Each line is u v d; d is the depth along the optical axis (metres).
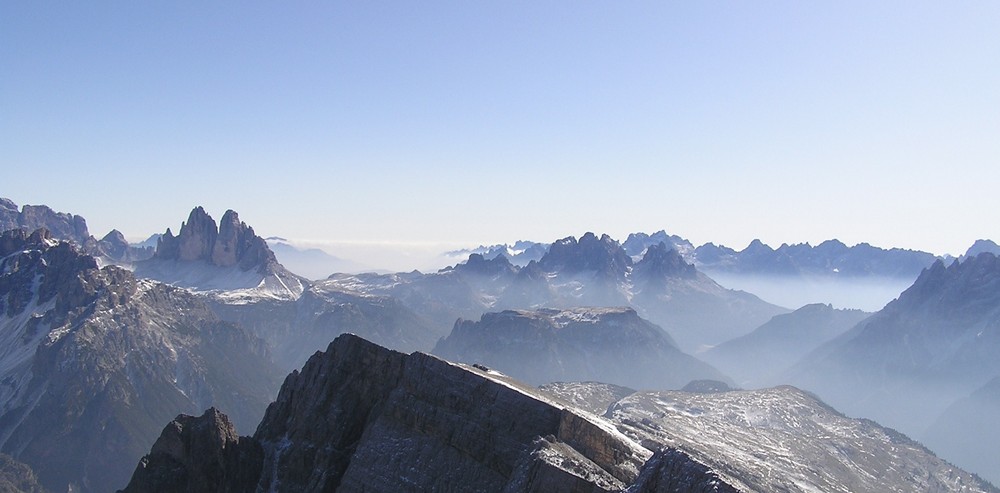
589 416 123.19
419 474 110.69
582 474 91.94
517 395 109.94
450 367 119.12
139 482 125.38
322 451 125.56
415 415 117.69
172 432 130.38
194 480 126.75
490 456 106.94
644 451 111.88
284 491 125.44
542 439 100.88
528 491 93.44
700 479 74.06
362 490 113.25
